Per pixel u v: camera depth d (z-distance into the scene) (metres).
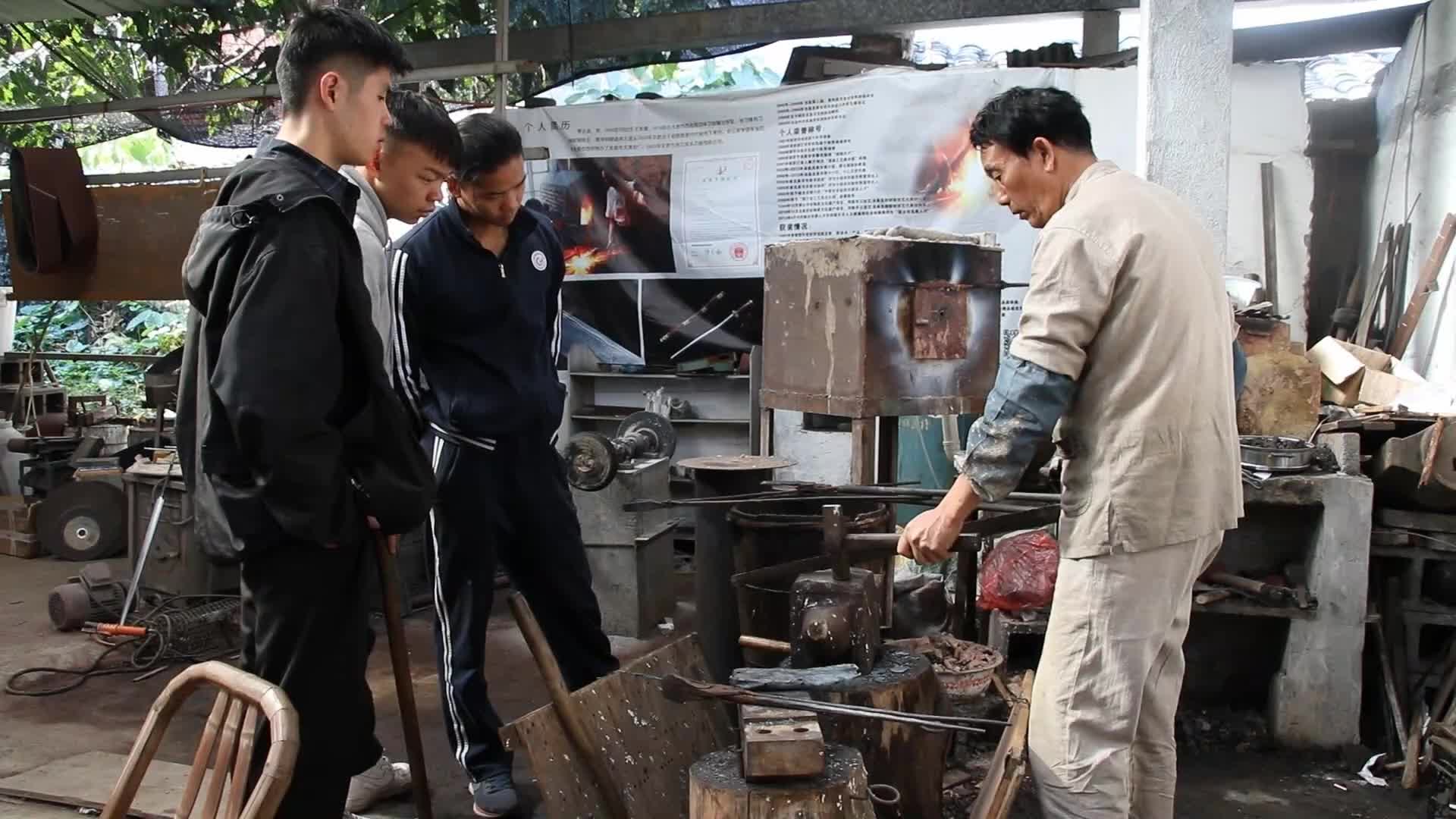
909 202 4.48
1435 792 2.78
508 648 3.93
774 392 2.95
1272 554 3.26
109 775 2.77
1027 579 3.12
